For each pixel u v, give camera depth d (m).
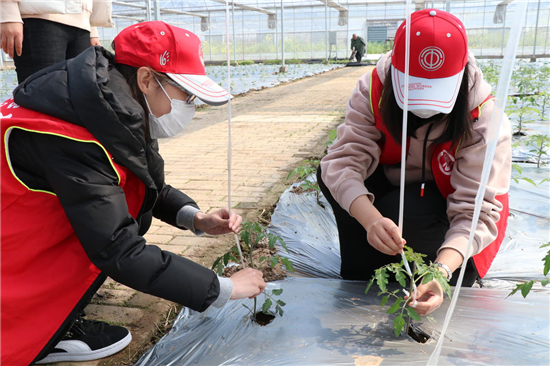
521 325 1.79
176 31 1.53
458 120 1.79
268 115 7.24
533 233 2.70
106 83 1.42
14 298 1.42
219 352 1.73
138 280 1.47
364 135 2.01
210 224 1.98
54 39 2.95
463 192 1.84
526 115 5.88
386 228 1.70
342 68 19.86
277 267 2.37
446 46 1.59
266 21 27.36
